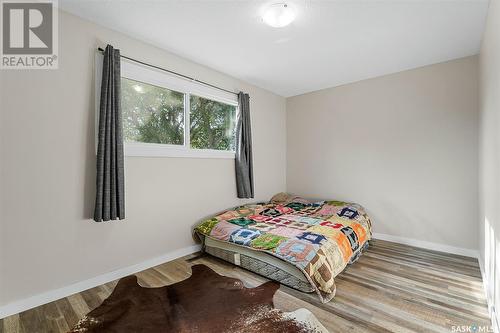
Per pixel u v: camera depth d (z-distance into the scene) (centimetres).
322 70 309
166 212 254
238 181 332
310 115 400
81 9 187
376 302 173
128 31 218
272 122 405
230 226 258
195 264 243
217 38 231
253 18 199
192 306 170
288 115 430
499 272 145
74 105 193
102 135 196
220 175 314
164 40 234
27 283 171
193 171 281
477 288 192
